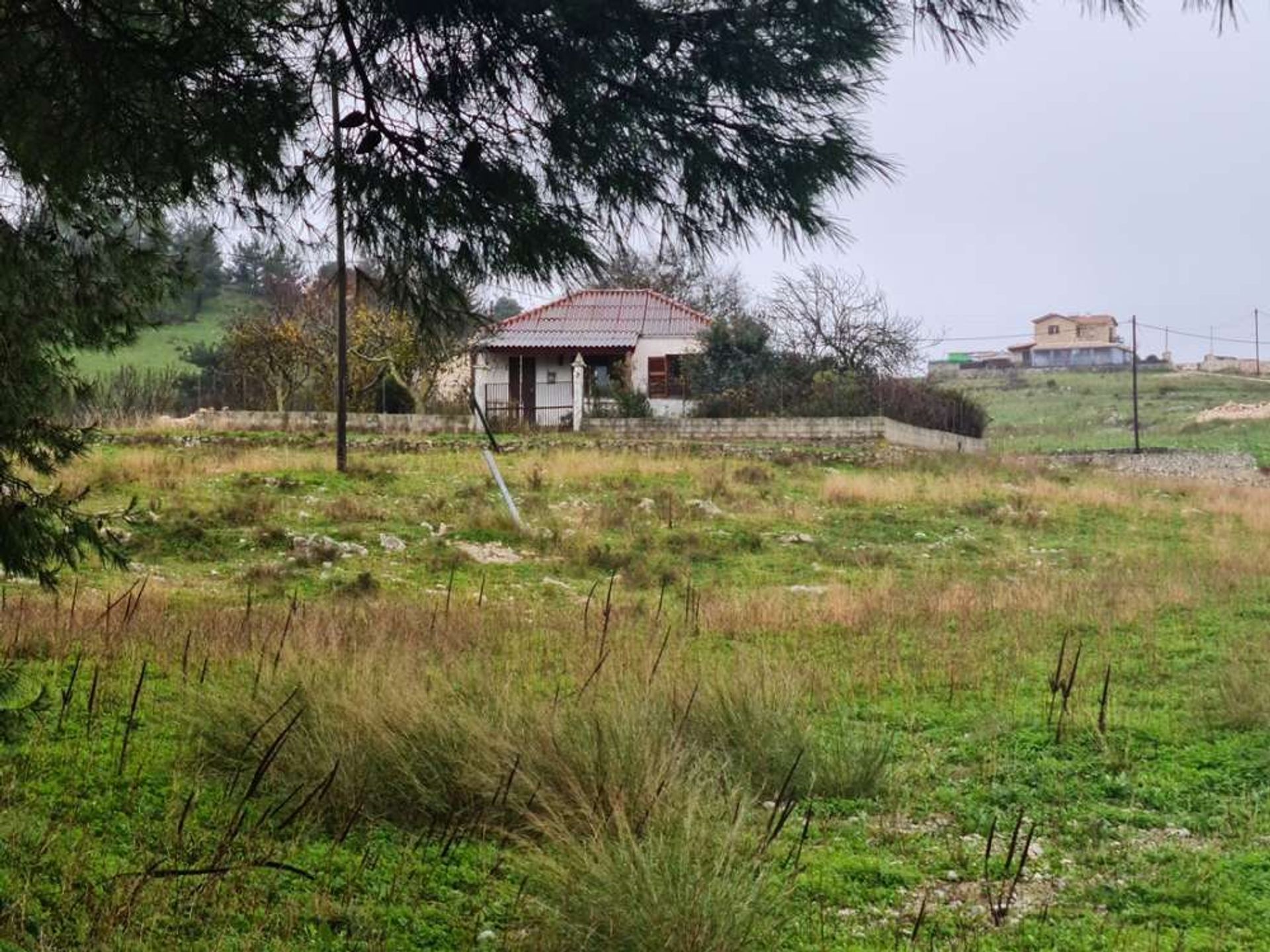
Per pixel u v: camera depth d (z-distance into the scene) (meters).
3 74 4.10
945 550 20.98
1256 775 7.93
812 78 4.10
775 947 4.80
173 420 32.34
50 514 6.28
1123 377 82.31
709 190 4.27
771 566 18.98
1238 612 14.62
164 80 4.15
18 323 6.12
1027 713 9.51
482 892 5.46
